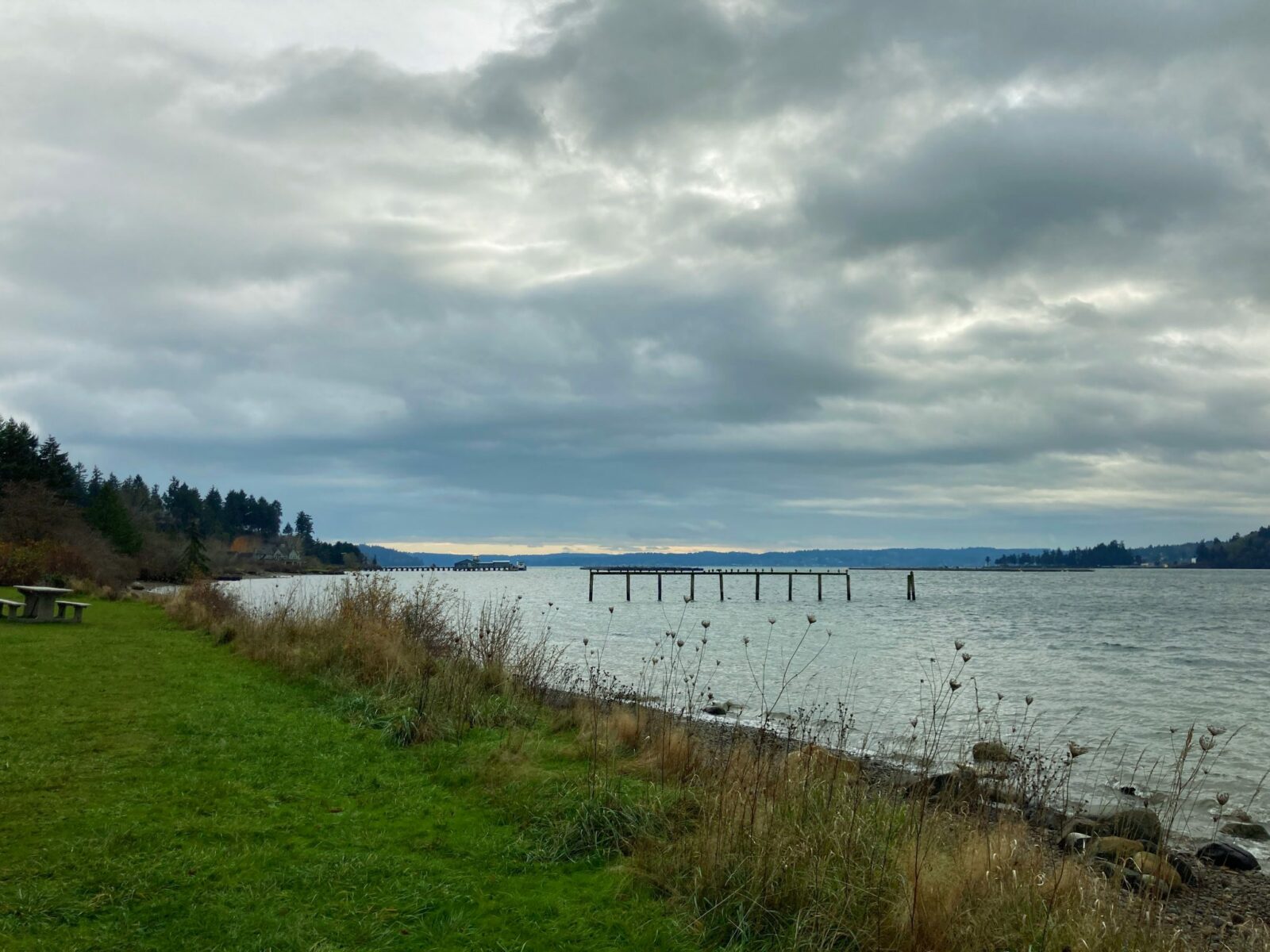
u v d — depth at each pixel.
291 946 4.08
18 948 3.89
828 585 122.50
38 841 5.23
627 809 5.88
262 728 8.62
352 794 6.60
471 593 53.38
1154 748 13.78
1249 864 8.38
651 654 23.45
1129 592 100.56
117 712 9.13
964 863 4.99
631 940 4.34
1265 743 14.37
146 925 4.23
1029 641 34.81
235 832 5.57
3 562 29.98
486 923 4.47
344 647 12.59
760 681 19.86
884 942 4.26
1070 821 8.38
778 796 5.80
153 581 61.75
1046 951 4.17
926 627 42.84
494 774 7.03
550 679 14.69
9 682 10.73
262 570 119.25
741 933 4.38
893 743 12.72
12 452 56.72
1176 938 4.65
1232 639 36.81
